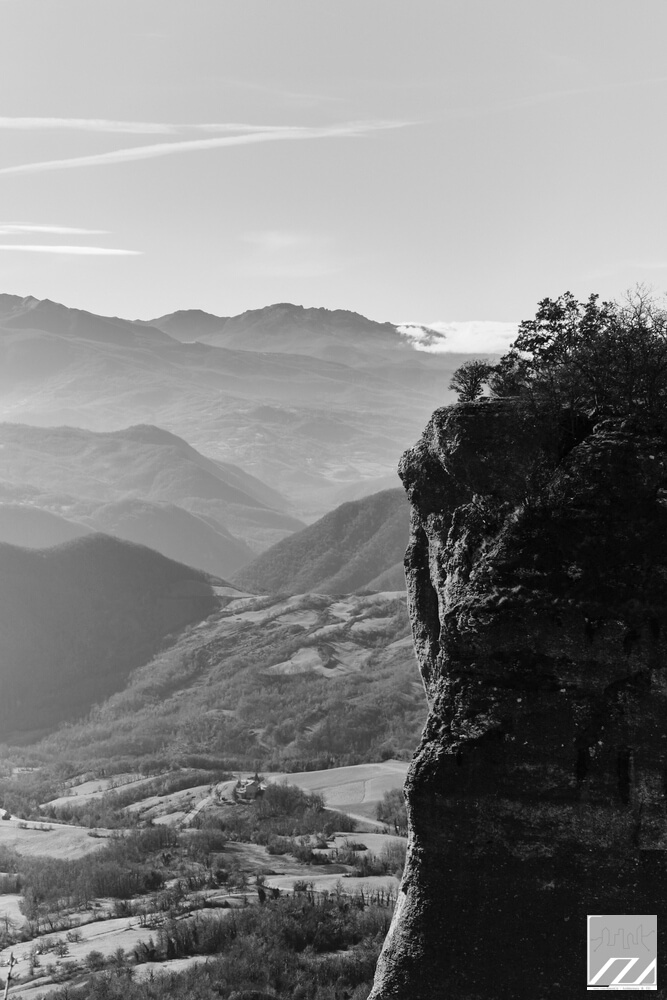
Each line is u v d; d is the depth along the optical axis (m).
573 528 18.08
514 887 16.94
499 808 17.11
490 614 17.72
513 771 17.08
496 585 17.98
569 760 16.92
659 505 17.84
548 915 16.72
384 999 17.19
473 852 17.19
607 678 17.08
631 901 16.50
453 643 18.00
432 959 17.06
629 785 16.67
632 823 16.61
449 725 17.64
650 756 16.67
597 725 16.94
